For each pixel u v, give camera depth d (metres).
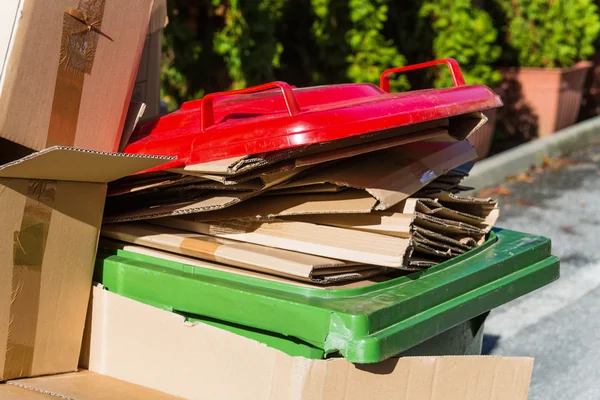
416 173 2.51
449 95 2.46
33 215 2.27
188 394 2.27
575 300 4.68
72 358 2.45
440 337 2.58
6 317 2.27
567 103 8.51
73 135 2.41
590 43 9.10
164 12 3.09
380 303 2.13
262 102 2.71
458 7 7.14
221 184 2.40
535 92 8.34
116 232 2.58
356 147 2.34
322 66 6.86
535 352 4.02
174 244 2.45
